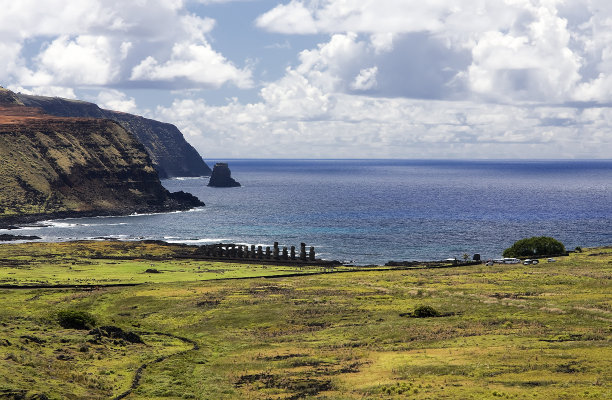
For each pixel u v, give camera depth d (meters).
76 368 51.06
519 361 52.59
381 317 79.38
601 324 68.25
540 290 94.75
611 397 41.88
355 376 51.75
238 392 48.12
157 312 90.06
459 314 78.69
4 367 45.50
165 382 49.75
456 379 48.41
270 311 86.69
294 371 54.28
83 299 101.00
